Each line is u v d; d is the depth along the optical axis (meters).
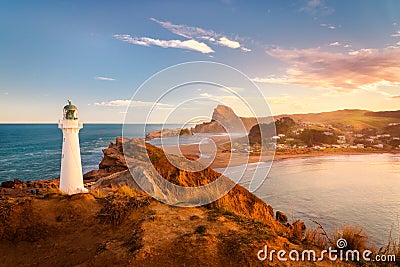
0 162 49.69
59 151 67.69
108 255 5.50
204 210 8.41
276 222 11.70
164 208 8.27
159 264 5.05
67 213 7.83
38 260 6.01
